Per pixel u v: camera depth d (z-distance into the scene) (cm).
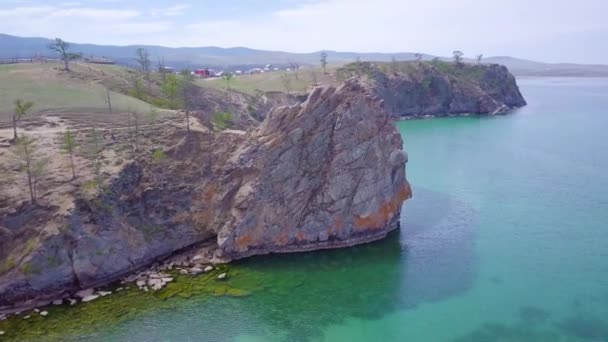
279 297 6162
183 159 8000
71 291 6200
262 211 7406
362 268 6988
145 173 7581
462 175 11931
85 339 5219
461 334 5375
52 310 5784
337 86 8225
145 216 7231
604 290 6281
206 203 7694
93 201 6688
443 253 7462
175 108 11731
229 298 6116
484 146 15625
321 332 5434
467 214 9119
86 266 6309
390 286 6462
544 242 7806
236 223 7256
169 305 5922
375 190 7900
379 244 7812
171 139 8281
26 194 6506
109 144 7988
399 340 5278
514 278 6644
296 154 7706
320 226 7600
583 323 5553
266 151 7625
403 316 5753
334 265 7081
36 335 5262
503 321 5622
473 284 6500
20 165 6994
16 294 5859
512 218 8881
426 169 12569
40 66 13750
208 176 7862
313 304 6022
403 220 8844
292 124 7762
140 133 8419
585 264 7025
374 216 7888
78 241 6328
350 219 7756
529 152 14538
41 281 5991
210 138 8281
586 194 10231
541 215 9012
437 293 6291
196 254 7275
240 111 14650
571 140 16400
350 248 7675
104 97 11175
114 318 5625
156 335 5325
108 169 7306
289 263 7144
